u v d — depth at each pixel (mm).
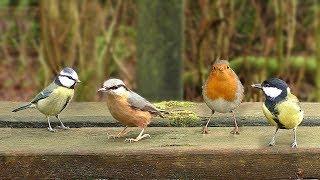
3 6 13500
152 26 9227
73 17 11289
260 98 10203
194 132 6352
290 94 5699
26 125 6719
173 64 9312
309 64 12477
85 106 7355
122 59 12391
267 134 6230
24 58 12812
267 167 5672
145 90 9391
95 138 6156
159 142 5953
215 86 6102
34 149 5711
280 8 11805
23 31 13094
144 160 5629
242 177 5676
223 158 5637
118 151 5641
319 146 5750
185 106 7219
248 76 11844
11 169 5652
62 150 5676
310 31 13258
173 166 5641
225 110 6238
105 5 12234
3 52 13273
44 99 6371
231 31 12070
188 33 12133
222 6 12023
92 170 5652
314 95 12164
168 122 6680
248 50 12156
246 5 12648
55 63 11211
